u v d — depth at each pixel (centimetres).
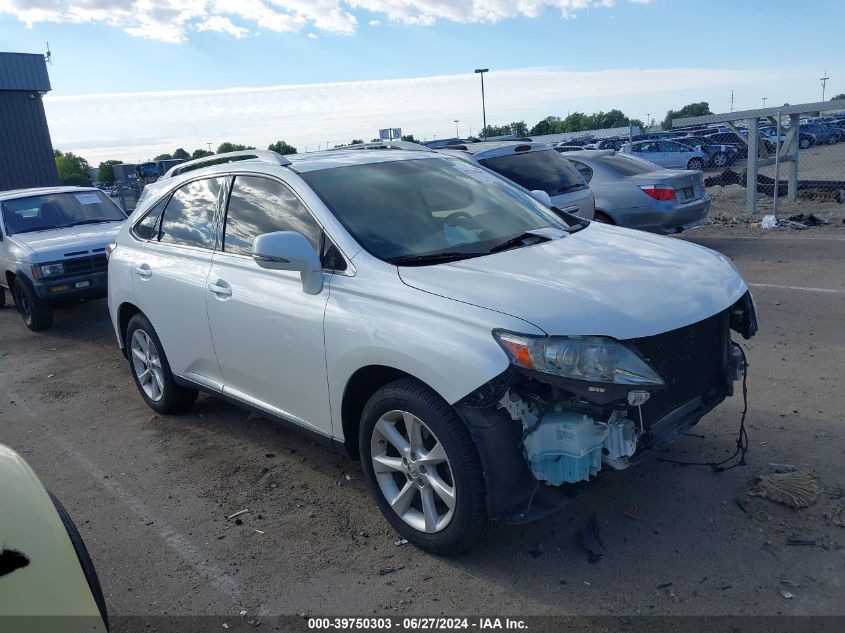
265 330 400
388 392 334
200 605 321
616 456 303
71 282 898
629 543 337
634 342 302
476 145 912
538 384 302
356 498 405
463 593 312
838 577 300
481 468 305
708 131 3678
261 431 517
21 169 2423
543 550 338
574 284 321
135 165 2091
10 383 704
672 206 963
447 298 316
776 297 745
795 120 1393
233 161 486
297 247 359
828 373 523
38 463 495
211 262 450
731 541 331
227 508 407
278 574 339
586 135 3809
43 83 2398
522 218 433
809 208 1367
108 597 333
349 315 346
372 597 316
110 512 415
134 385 659
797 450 409
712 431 444
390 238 374
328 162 433
